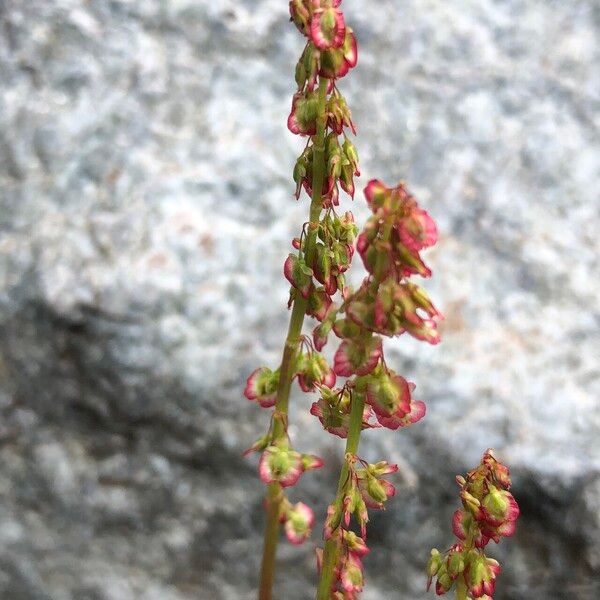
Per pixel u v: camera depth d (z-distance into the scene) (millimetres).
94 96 281
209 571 251
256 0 301
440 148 287
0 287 253
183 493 252
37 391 252
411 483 242
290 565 249
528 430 244
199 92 286
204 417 249
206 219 267
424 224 106
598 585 232
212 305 256
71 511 253
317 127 118
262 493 249
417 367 253
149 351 250
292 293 125
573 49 307
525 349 258
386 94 293
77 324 249
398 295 108
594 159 291
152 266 257
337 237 123
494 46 306
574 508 235
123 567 252
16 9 287
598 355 260
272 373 132
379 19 303
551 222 281
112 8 292
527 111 296
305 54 117
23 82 281
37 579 252
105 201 266
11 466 254
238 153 278
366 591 243
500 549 240
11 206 264
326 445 246
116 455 253
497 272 271
